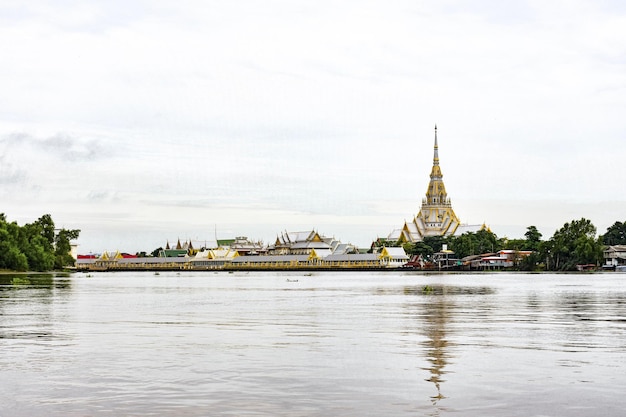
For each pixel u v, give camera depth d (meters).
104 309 80.19
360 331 54.62
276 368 37.28
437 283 175.62
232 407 28.95
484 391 31.61
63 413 28.16
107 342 47.91
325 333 53.31
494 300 95.44
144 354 42.19
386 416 27.59
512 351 43.00
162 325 60.19
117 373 35.91
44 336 51.59
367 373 35.81
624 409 28.45
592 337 49.88
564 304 85.75
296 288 149.88
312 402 29.77
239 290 140.00
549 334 51.84
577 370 36.41
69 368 37.31
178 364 38.53
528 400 29.91
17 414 28.05
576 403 29.38
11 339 49.72
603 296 104.19
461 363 38.62
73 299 101.50
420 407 28.91
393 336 51.03
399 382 33.59
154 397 30.67
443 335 51.47
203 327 58.31
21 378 34.72
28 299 100.56
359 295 114.31
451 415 27.73
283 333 53.41
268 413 28.08
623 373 35.50
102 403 29.64
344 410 28.48
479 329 55.56
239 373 35.91
